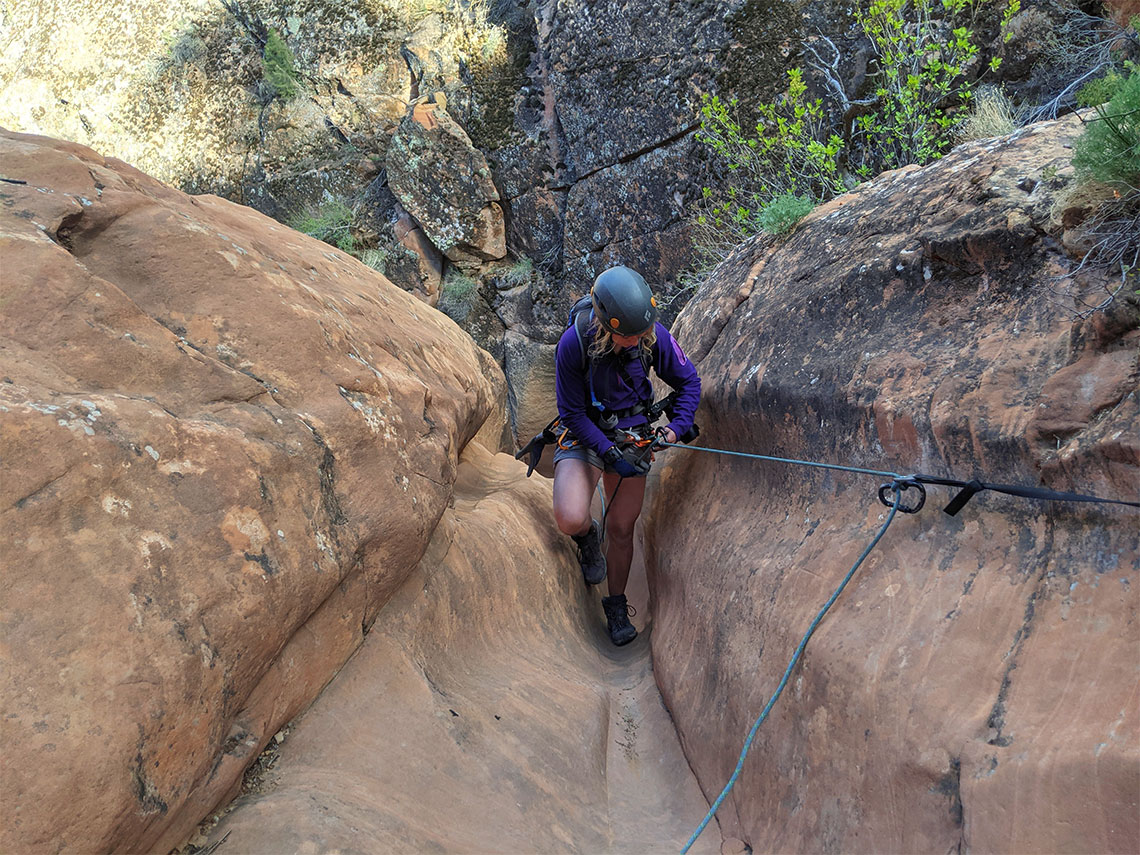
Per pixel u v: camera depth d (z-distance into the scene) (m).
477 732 2.40
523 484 4.42
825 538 2.52
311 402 2.40
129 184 2.59
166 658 1.68
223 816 1.87
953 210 2.66
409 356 3.34
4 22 11.42
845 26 6.89
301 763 2.07
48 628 1.56
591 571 4.06
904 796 1.81
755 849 2.23
